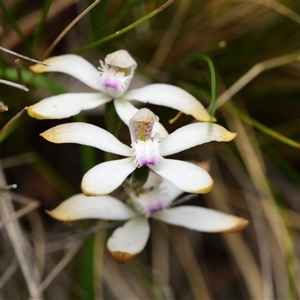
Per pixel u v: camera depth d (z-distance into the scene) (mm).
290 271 179
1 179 175
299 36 193
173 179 141
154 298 188
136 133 144
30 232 180
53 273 170
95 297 170
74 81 188
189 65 194
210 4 189
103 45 187
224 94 181
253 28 191
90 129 142
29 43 175
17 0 186
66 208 154
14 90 177
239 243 194
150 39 192
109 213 155
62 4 190
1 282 172
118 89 152
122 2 185
